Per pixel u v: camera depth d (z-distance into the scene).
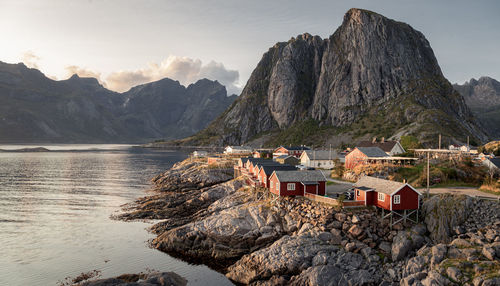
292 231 45.75
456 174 60.75
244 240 45.91
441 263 31.84
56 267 41.00
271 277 35.91
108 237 51.94
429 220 40.47
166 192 92.94
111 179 120.75
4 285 36.38
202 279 38.03
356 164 78.88
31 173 136.75
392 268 35.16
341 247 39.09
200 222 49.53
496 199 42.31
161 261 43.09
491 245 32.44
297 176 53.50
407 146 109.69
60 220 61.59
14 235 52.78
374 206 44.41
